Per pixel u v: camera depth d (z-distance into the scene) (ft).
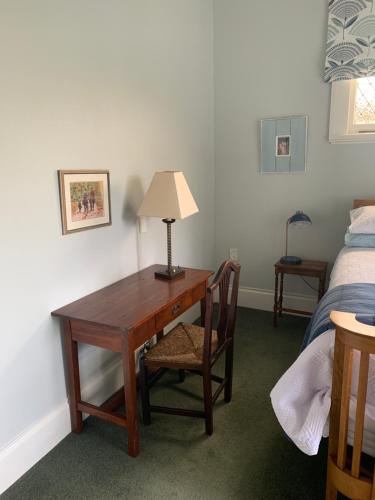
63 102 5.63
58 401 6.03
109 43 6.45
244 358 8.52
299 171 10.15
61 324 5.92
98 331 5.50
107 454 5.77
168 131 8.54
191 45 9.23
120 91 6.83
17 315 5.23
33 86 5.13
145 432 6.24
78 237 6.16
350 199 9.82
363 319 4.65
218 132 10.87
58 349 5.94
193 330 6.95
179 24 8.60
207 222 11.07
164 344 6.48
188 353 6.19
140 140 7.54
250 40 9.97
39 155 5.32
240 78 10.29
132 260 7.60
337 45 8.91
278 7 9.52
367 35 8.61
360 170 9.57
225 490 5.11
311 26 9.29
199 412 6.12
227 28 10.16
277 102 10.02
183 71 8.96
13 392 5.26
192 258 10.32
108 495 5.06
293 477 5.29
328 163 9.82
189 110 9.42
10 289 5.09
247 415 6.63
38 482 5.28
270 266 11.05
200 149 10.21
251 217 11.00
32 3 5.00
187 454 5.74
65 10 5.52
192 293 6.94
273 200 10.64
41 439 5.69
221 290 6.14
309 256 10.52
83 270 6.32
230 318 6.61
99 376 6.88
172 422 6.49
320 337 4.86
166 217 6.68
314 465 5.49
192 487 5.16
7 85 4.77
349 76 8.96
